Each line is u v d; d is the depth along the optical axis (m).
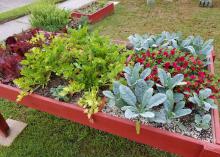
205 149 1.38
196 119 1.60
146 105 1.57
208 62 2.14
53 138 2.40
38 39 2.53
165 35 2.48
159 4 5.95
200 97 1.67
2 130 2.37
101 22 5.04
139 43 2.38
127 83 1.80
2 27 5.02
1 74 2.20
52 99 1.85
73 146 2.32
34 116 2.67
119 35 4.43
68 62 2.14
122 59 2.05
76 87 1.88
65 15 4.52
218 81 1.86
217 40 4.06
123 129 1.62
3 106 2.83
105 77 1.95
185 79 1.83
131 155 2.22
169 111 1.56
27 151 2.29
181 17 5.09
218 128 1.54
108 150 2.27
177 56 2.11
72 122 2.56
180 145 1.48
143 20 5.06
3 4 6.75
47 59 1.99
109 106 1.74
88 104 1.71
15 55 2.28
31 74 1.99
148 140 1.58
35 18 4.51
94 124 1.73
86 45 2.24
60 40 2.27
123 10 5.69
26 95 1.92
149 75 1.85
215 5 5.69
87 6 5.59
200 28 4.54
